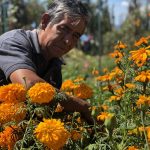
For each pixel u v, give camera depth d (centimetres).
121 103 116
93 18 713
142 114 88
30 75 104
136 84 107
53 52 118
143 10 659
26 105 93
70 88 120
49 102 98
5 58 109
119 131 97
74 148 97
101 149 95
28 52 114
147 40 120
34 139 90
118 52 123
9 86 92
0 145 95
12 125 94
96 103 141
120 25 764
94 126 98
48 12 117
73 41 117
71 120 105
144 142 90
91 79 264
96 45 725
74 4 114
